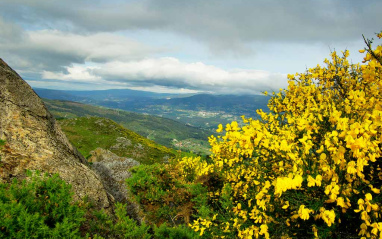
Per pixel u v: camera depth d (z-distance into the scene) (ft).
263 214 10.13
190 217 20.92
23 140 16.05
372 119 8.30
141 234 13.21
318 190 8.99
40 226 8.98
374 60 11.23
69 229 9.82
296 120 12.59
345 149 8.18
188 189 22.62
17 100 18.11
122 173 31.40
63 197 11.27
